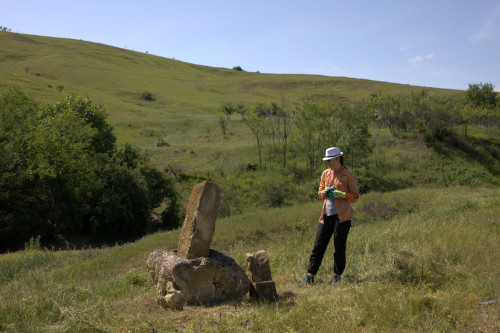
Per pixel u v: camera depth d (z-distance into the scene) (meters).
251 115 38.91
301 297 4.74
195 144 47.66
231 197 27.56
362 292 4.51
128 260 12.51
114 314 4.26
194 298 4.62
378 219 15.25
